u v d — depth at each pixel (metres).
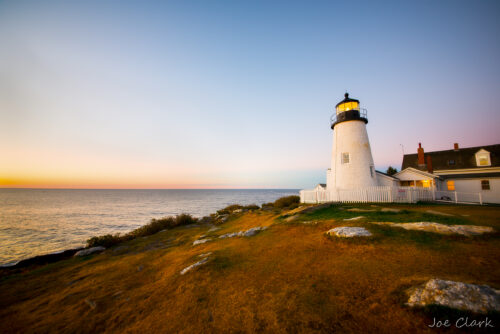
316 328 3.58
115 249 13.26
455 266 5.02
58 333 4.84
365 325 3.46
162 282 6.66
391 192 16.97
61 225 28.28
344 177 20.31
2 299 7.09
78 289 7.30
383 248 6.54
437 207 14.78
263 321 3.97
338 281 4.93
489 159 25.70
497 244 6.31
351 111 20.70
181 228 18.20
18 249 18.03
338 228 8.54
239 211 25.41
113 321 4.99
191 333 4.02
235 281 5.69
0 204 57.75
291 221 12.23
